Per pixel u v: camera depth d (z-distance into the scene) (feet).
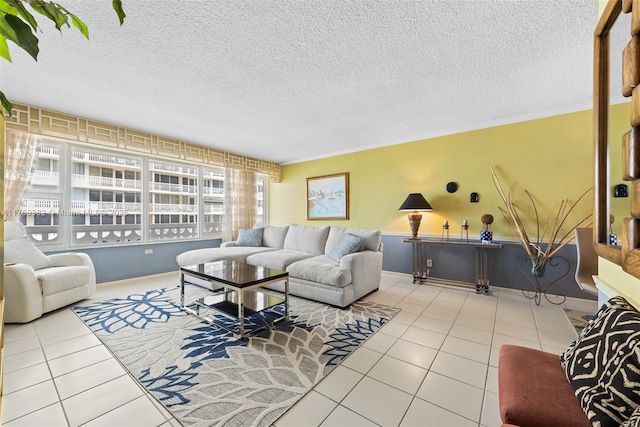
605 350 3.13
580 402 3.06
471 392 5.08
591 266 8.30
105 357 6.18
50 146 11.01
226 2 5.23
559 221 10.27
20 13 1.76
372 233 11.71
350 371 5.72
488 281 11.48
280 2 5.25
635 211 3.14
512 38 6.28
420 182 13.55
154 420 4.38
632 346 2.83
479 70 7.62
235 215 17.13
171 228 14.92
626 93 3.34
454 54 6.89
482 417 4.48
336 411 4.60
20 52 6.84
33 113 9.92
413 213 13.12
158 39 6.27
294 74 7.80
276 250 13.55
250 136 13.71
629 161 3.20
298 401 4.83
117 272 12.72
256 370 5.73
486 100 9.52
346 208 16.24
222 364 5.94
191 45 6.49
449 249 12.70
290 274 10.40
